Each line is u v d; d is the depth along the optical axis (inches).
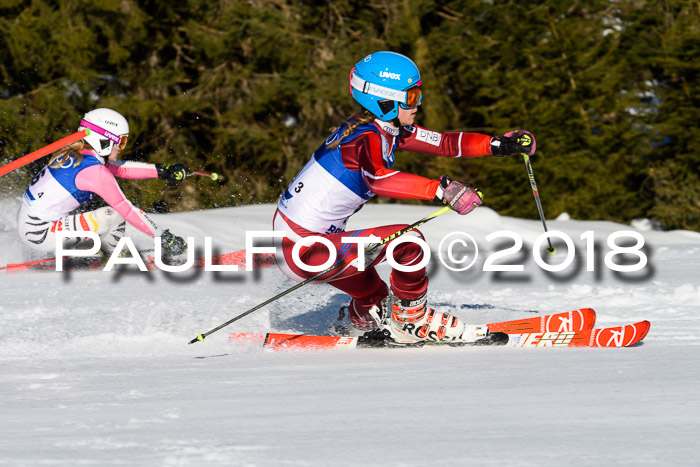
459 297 453.1
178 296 464.4
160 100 1406.3
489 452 176.4
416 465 169.6
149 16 1370.6
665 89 1510.8
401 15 1414.9
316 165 301.9
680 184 1448.1
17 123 1321.4
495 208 1467.8
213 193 1390.3
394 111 291.1
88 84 1358.3
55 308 422.3
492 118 1459.2
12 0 1357.0
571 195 1460.4
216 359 297.3
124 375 269.4
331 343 313.7
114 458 177.3
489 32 1496.1
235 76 1366.9
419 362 282.0
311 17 1437.0
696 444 179.0
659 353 286.7
